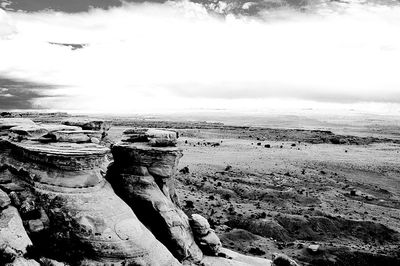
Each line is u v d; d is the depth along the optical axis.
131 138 39.47
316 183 90.75
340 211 71.75
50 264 27.56
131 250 29.81
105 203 31.73
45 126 35.94
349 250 53.16
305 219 63.12
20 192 30.61
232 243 52.97
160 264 30.56
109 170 39.25
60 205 30.12
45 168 31.50
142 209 36.81
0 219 27.88
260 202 72.88
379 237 61.53
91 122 42.97
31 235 28.80
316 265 49.12
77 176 31.88
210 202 68.81
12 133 33.94
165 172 38.50
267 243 54.84
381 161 124.31
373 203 80.50
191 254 36.78
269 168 102.00
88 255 29.22
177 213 38.34
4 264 25.17
